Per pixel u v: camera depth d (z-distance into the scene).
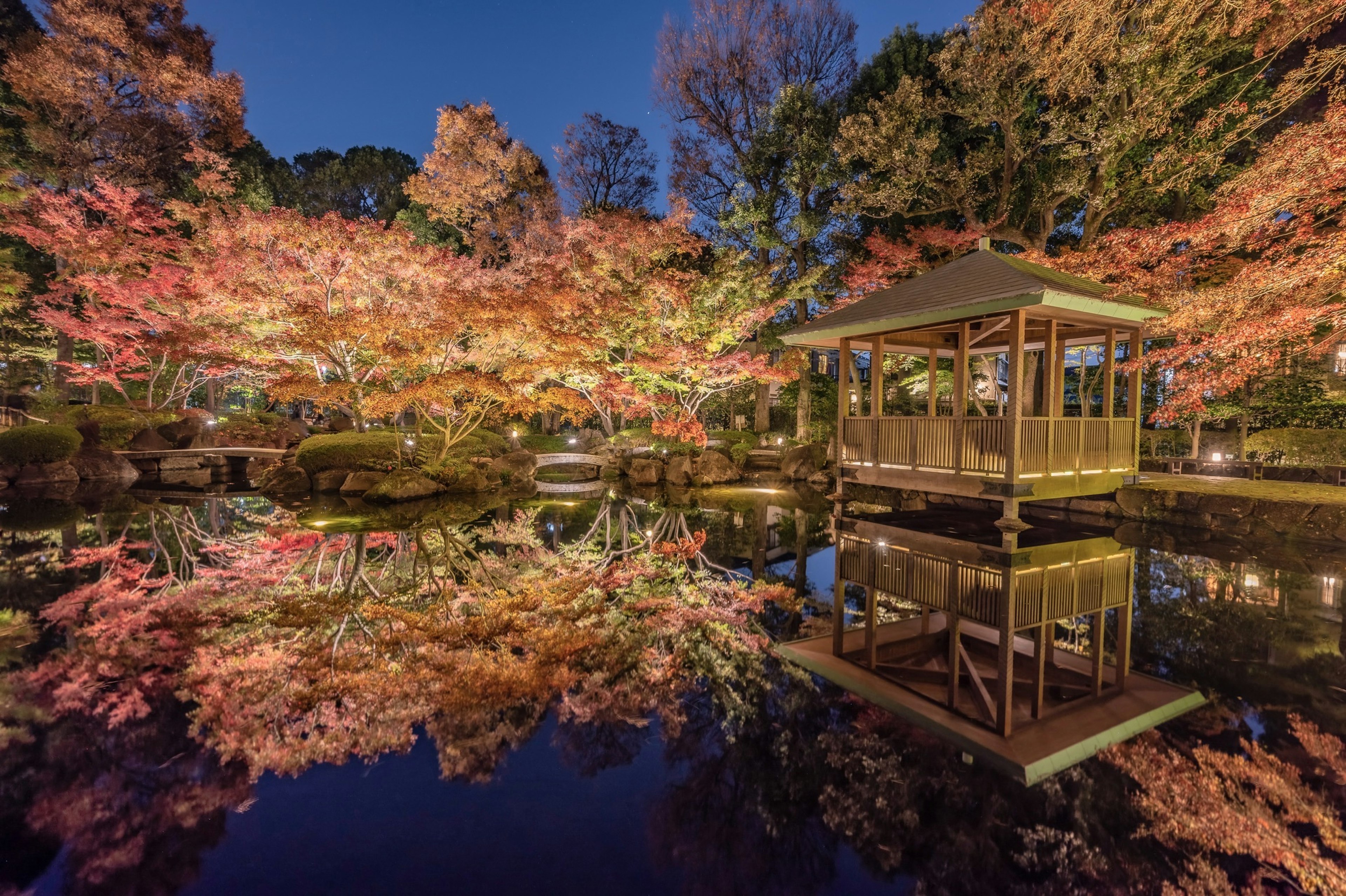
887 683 3.87
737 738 3.20
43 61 16.39
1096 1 8.98
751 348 20.31
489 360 13.87
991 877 2.19
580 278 14.94
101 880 2.15
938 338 10.82
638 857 2.29
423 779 2.81
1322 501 7.89
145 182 19.34
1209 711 3.48
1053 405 8.14
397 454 13.96
